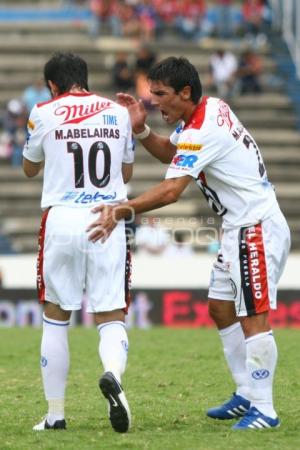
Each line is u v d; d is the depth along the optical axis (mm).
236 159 23438
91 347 38844
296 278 65938
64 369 23344
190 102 23641
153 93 23750
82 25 99625
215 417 24828
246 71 93875
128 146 23812
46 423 23422
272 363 23188
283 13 101438
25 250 76938
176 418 24859
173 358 35594
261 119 92188
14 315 57469
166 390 29062
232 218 23562
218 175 23484
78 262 23109
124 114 23688
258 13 101562
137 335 44469
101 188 23219
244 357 24734
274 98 94062
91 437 22094
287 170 88438
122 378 31203
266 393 23203
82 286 23312
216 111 23469
